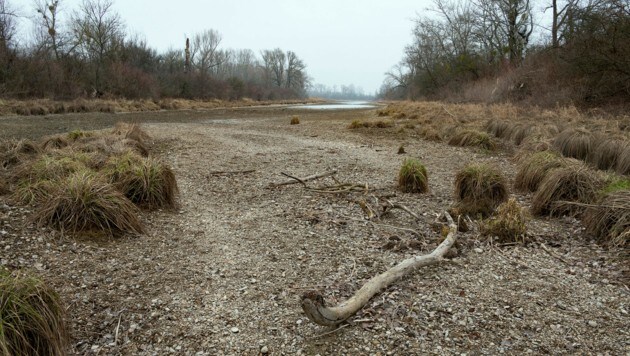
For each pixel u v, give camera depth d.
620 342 3.12
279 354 3.07
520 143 12.01
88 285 3.93
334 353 3.07
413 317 3.45
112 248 4.68
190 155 10.05
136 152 8.88
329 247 4.86
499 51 34.94
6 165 7.70
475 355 3.02
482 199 6.09
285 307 3.65
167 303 3.70
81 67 31.56
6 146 8.46
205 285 4.01
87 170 5.89
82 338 3.22
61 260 4.30
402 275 4.00
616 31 16.70
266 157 10.09
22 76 25.58
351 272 4.25
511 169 9.11
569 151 9.70
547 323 3.37
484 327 3.33
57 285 3.87
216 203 6.48
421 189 7.07
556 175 6.00
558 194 5.88
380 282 3.78
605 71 16.91
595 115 14.89
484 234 5.07
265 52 92.25
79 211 4.93
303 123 19.06
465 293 3.81
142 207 5.88
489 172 6.35
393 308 3.57
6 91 24.30
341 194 6.88
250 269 4.33
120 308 3.61
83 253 4.48
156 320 3.46
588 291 3.84
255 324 3.42
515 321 3.40
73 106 24.16
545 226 5.50
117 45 37.47
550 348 3.08
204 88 42.47
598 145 9.34
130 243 4.84
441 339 3.19
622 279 4.01
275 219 5.77
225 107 37.81
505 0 31.69
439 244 4.84
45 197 5.41
